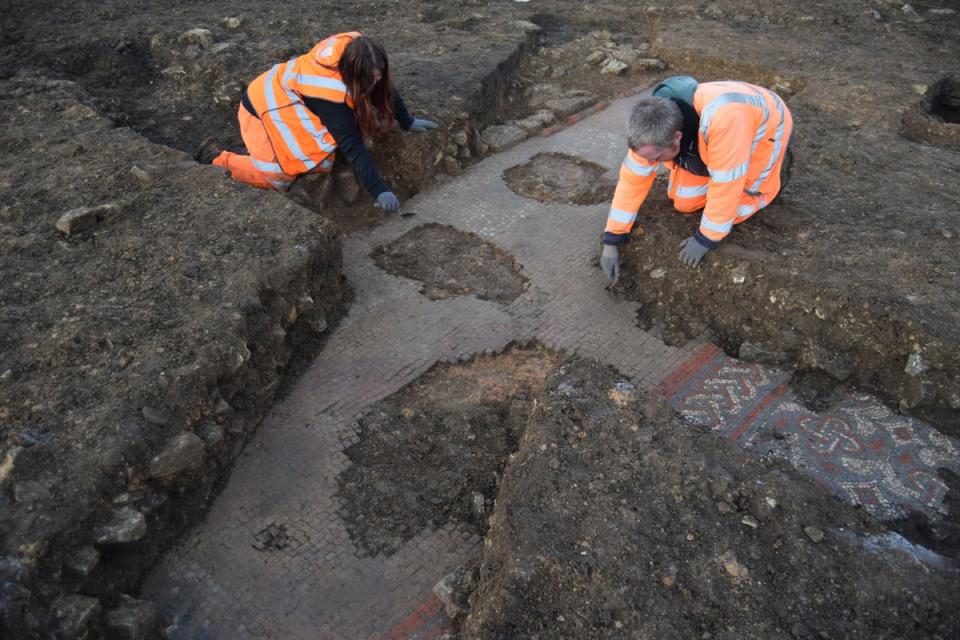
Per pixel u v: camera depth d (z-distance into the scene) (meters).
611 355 3.42
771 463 2.62
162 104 5.21
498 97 5.65
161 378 2.66
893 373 3.18
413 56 5.75
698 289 3.62
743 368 3.38
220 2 6.88
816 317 3.31
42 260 3.25
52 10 6.31
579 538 2.34
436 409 3.13
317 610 2.41
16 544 2.15
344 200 4.33
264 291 3.17
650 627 2.13
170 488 2.57
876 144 4.67
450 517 2.71
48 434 2.46
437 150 4.62
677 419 2.75
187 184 3.82
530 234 4.18
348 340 3.45
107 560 2.37
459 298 3.72
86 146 4.13
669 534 2.35
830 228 3.71
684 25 7.07
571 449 2.63
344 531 2.65
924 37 6.68
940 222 3.78
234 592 2.45
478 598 2.30
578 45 6.84
